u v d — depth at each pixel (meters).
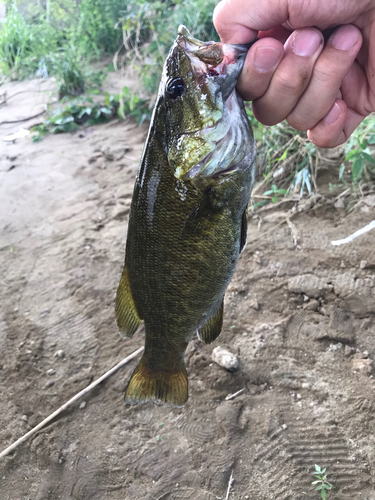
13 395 0.46
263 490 0.35
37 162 0.89
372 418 0.38
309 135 0.26
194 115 0.23
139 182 0.25
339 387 0.40
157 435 0.40
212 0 0.94
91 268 0.60
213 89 0.22
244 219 0.26
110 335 0.51
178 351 0.29
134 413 0.42
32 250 0.65
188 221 0.24
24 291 0.58
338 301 0.48
